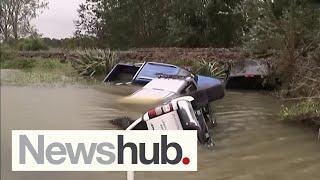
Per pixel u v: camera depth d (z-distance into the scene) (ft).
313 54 42.73
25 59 74.02
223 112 38.88
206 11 109.60
